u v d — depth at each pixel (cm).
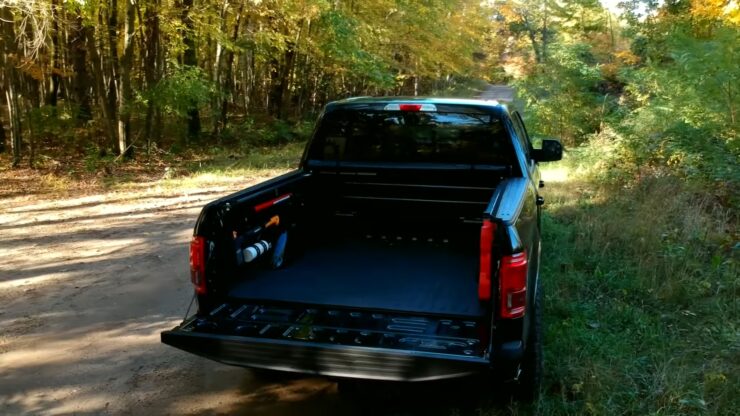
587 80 1542
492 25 3747
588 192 949
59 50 1828
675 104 969
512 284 293
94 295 573
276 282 400
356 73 2392
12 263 679
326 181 500
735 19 1115
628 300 527
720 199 804
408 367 292
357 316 346
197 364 432
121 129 1559
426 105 454
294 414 362
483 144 464
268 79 2741
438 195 486
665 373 376
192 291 584
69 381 405
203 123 2397
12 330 489
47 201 1061
